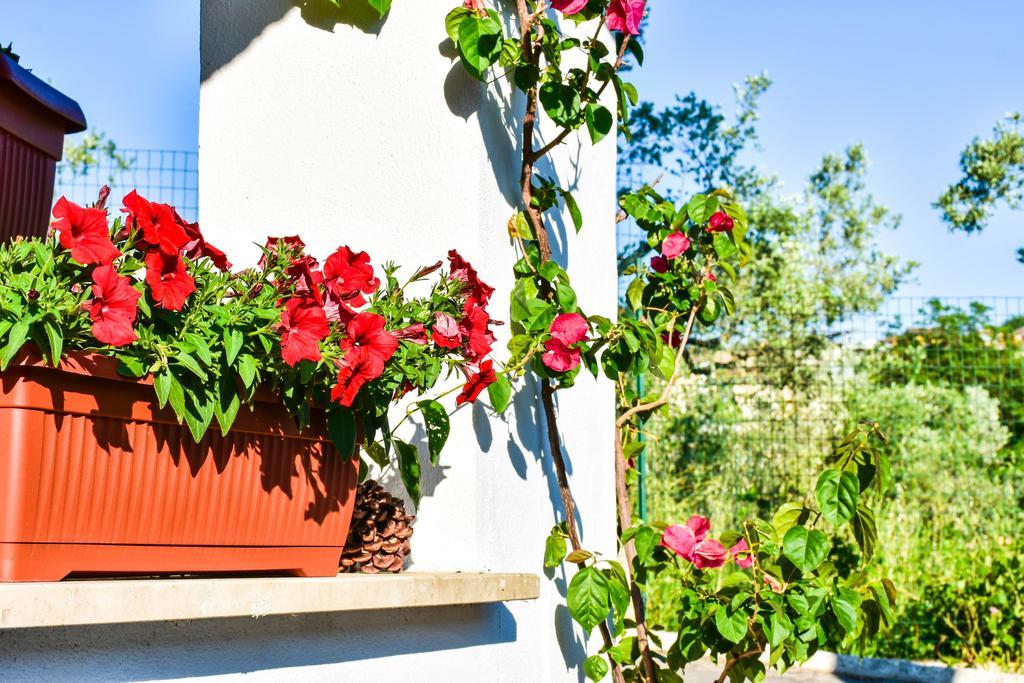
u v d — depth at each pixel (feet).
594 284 10.21
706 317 11.58
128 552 5.84
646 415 11.04
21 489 5.32
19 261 5.62
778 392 25.53
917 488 25.45
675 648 9.66
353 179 8.63
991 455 25.86
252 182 8.95
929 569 22.11
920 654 19.71
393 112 8.59
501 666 8.21
